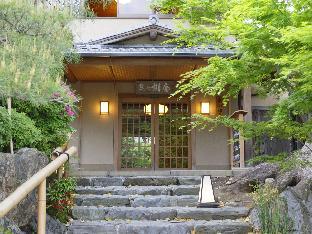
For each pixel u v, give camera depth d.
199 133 13.05
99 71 11.92
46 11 6.38
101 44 12.12
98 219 7.34
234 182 9.20
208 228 6.73
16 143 6.30
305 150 8.02
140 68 11.70
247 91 12.07
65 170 7.37
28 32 6.36
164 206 7.93
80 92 13.01
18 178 5.41
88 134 12.92
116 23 14.31
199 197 7.46
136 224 6.83
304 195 7.17
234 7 5.19
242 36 5.49
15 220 5.16
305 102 5.44
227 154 12.96
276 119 5.77
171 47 11.70
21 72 5.30
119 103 13.25
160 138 13.32
